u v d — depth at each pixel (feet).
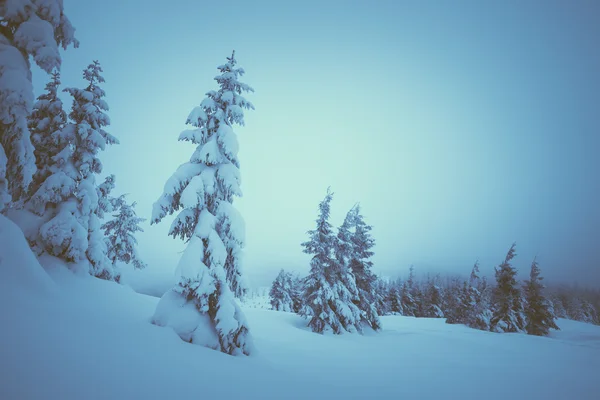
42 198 49.62
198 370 24.17
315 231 87.86
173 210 38.93
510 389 36.29
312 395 25.64
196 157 40.60
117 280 64.18
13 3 28.53
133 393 16.78
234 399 20.61
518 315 114.73
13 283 24.22
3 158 27.63
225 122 42.29
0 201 27.40
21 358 15.39
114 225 88.58
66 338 20.10
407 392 31.53
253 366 31.04
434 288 192.85
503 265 122.52
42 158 53.31
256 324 69.82
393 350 60.95
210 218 37.22
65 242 49.52
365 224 104.42
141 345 24.81
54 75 55.62
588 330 121.70
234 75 43.14
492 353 63.10
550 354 64.95
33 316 20.97
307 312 81.30
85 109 55.47
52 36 30.14
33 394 13.41
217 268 35.06
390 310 180.96
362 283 98.43
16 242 26.81
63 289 42.34
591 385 40.45
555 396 34.63
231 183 38.91
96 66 58.80
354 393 28.68
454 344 70.90
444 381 37.99
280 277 165.89
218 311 33.65
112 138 59.00
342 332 77.92
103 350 20.72
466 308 141.49
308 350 51.16
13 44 29.84
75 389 15.01
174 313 33.27
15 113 27.37
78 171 54.80
